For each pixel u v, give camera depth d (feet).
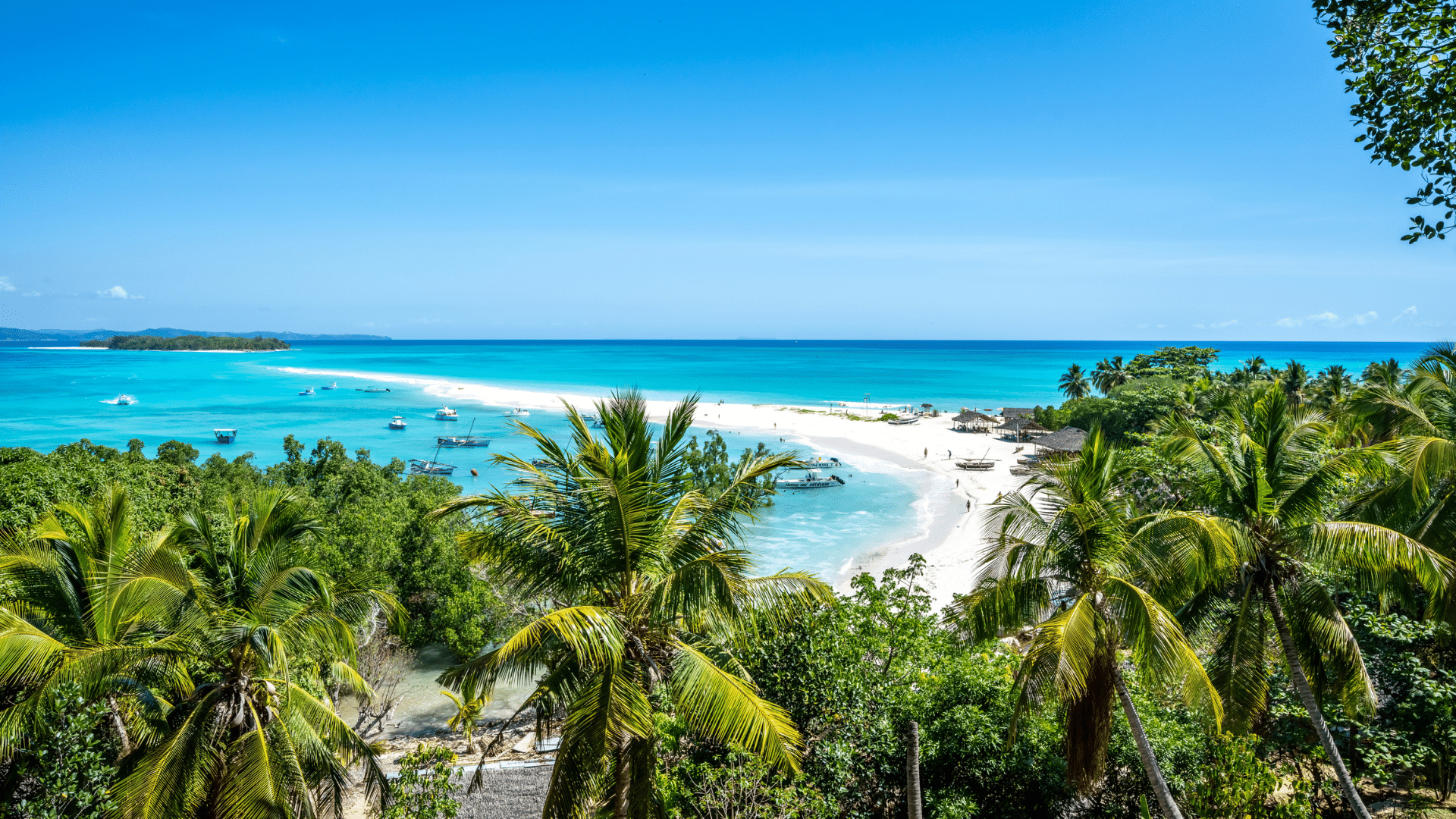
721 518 40.19
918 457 280.51
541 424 365.20
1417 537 60.34
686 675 36.50
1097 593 48.47
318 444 184.03
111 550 49.14
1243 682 50.72
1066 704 48.24
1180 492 66.59
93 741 46.65
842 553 166.91
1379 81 30.48
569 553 38.60
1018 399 497.05
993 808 54.34
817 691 54.19
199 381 645.10
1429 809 53.01
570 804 36.01
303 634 48.01
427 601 106.42
